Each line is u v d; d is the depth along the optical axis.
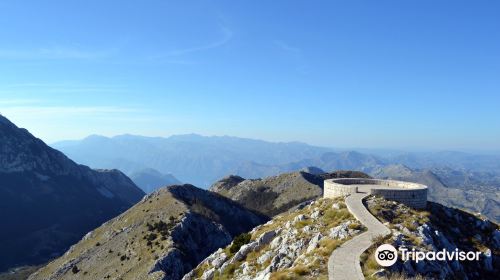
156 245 148.38
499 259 51.06
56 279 161.12
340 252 36.59
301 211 60.41
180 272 132.00
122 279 131.75
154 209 188.25
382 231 42.44
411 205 57.69
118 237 173.62
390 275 32.12
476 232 57.19
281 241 48.84
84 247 184.25
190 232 161.88
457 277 40.09
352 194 58.81
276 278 32.81
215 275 50.62
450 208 62.22
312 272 32.91
